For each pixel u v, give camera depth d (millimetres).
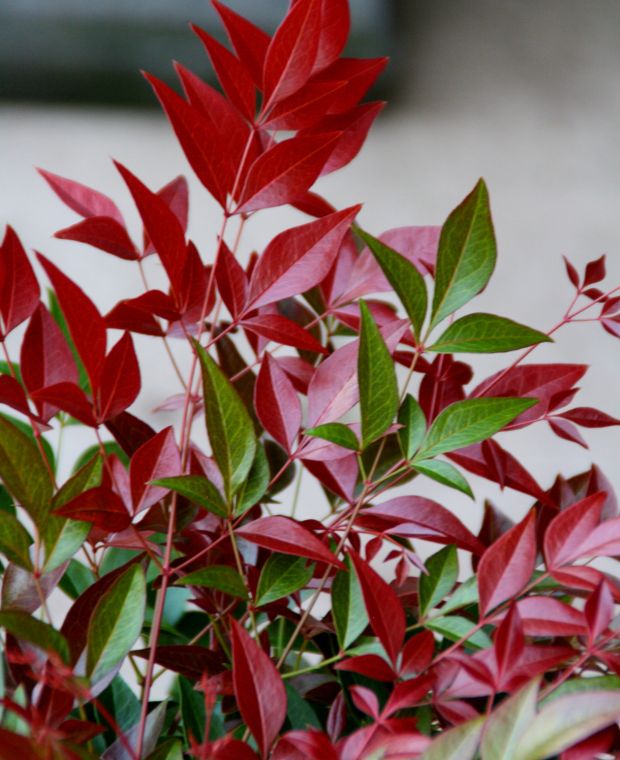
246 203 876
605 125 2818
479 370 2709
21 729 801
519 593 847
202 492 850
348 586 875
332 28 902
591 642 824
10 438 839
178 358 2564
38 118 2586
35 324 878
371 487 873
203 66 2482
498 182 2812
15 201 2598
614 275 2834
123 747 864
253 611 882
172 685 944
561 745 774
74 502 844
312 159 870
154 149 2639
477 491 2680
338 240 875
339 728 881
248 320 884
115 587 845
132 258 911
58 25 2426
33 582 863
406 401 871
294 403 884
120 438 895
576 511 850
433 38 2740
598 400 2793
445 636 860
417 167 2785
